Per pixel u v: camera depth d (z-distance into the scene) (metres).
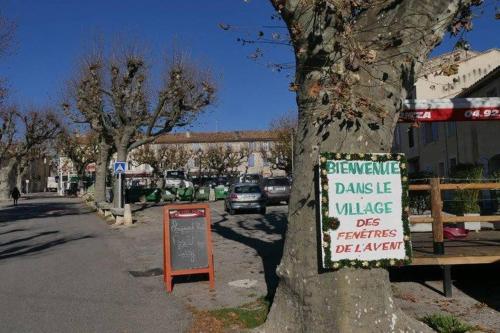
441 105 12.62
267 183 27.38
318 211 4.70
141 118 25.91
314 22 4.66
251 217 19.94
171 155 65.38
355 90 4.58
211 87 26.38
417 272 8.26
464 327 5.18
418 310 6.02
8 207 34.81
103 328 5.82
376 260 4.67
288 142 58.28
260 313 6.03
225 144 77.69
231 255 10.58
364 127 4.72
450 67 4.82
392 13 4.61
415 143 32.47
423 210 12.78
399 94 4.76
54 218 23.55
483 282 7.51
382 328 4.59
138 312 6.47
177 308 6.61
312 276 4.64
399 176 4.82
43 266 10.12
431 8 4.56
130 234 15.70
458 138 25.27
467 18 5.02
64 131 49.19
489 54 28.72
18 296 7.50
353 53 4.42
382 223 4.74
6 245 13.83
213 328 5.62
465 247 7.58
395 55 4.62
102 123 25.30
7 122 46.25
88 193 40.22
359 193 4.71
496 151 20.97
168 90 25.30
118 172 23.22
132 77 25.11
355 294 4.57
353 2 4.50
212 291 7.49
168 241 7.78
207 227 7.89
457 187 6.90
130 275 8.98
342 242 4.62
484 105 12.64
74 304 6.95
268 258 10.02
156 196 34.28
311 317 4.61
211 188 35.81
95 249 12.51
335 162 4.66
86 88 25.33
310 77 4.77
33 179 94.69
